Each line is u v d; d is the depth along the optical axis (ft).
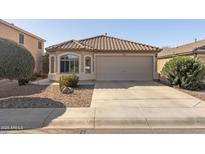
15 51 36.73
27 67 37.86
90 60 72.64
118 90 51.03
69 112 30.42
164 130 23.49
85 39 85.66
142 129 23.90
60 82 53.67
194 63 53.83
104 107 33.42
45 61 95.55
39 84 62.39
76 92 47.39
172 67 56.34
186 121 26.32
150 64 77.00
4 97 42.19
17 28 75.51
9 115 29.14
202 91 50.62
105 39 86.28
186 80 53.16
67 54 69.46
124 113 29.71
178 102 36.96
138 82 70.33
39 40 100.07
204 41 88.69
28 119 27.25
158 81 73.36
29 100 38.70
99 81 73.67
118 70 76.59
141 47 77.41
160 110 31.27
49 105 34.88
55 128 24.41
